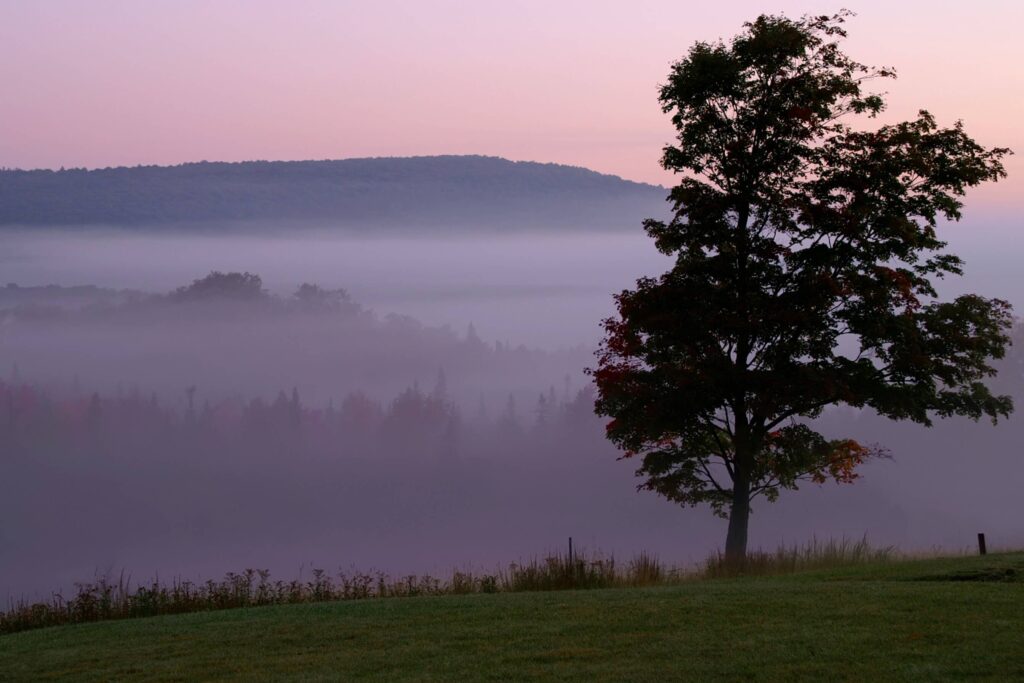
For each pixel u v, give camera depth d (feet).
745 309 96.43
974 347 97.45
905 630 47.37
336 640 52.21
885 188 98.32
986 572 65.00
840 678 40.60
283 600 72.23
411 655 47.98
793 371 96.58
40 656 53.57
